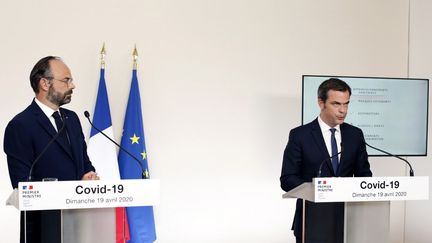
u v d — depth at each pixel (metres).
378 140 3.62
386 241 1.94
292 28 3.86
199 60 3.71
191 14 3.70
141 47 3.61
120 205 1.70
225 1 3.75
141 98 3.61
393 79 3.62
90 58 3.53
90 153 3.30
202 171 3.72
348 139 2.61
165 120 3.66
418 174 3.95
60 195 1.65
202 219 3.72
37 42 3.46
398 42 4.04
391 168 4.00
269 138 3.82
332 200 1.83
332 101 2.62
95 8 3.54
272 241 3.83
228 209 3.76
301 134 2.61
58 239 1.73
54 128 2.34
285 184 2.52
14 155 2.22
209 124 3.73
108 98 3.54
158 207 3.65
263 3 3.81
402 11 4.04
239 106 3.77
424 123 3.68
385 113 3.62
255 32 3.80
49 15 3.47
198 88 3.71
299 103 3.87
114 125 3.55
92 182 1.68
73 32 3.51
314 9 3.90
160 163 3.65
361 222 1.91
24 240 1.72
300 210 2.47
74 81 3.51
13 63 3.42
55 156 2.30
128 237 3.37
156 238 3.61
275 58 3.83
